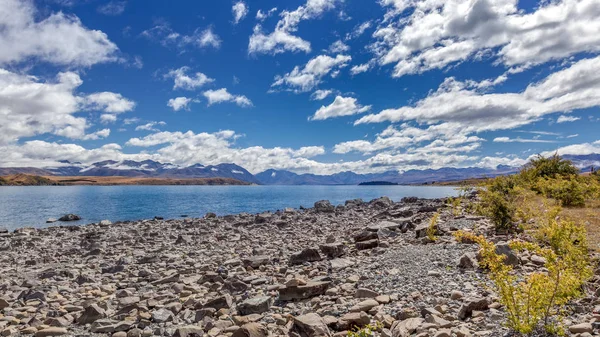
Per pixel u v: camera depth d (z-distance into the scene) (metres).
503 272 7.40
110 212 59.03
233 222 36.41
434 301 8.81
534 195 25.91
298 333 7.94
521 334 6.57
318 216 37.25
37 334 8.82
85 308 10.48
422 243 16.58
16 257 21.06
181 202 85.94
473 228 18.11
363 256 15.70
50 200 91.88
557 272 7.09
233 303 10.74
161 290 12.63
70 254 21.59
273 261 16.67
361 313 8.28
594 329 6.38
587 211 20.78
